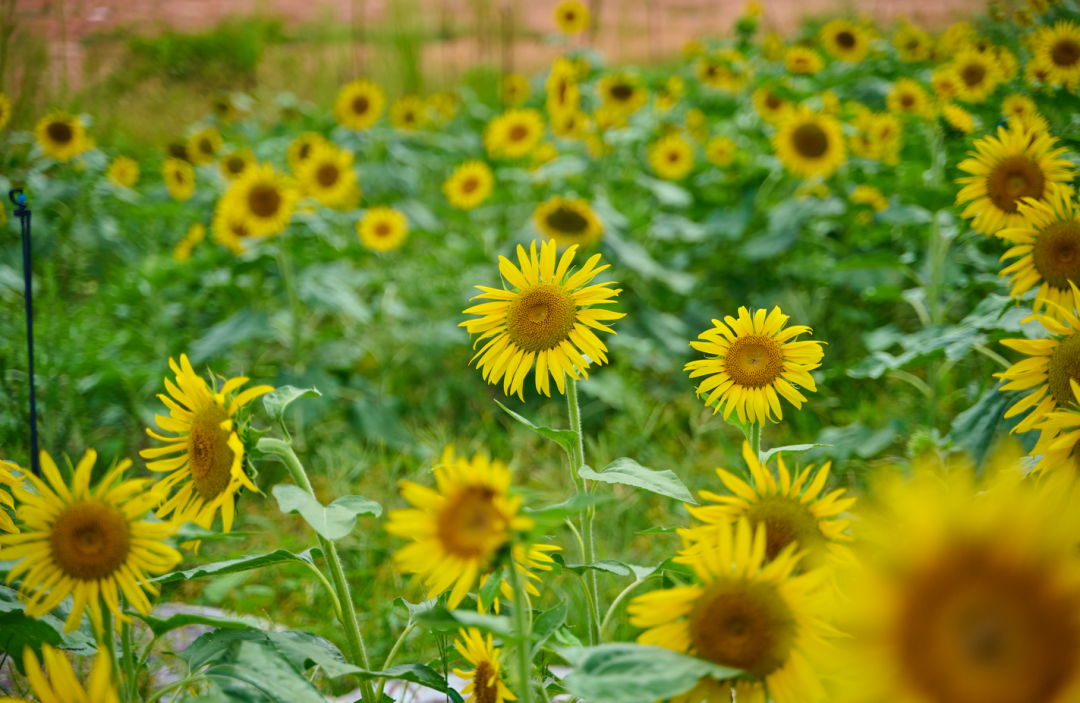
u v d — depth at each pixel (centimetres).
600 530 303
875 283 436
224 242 416
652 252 563
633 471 156
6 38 588
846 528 123
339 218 530
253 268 421
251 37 859
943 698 70
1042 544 69
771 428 382
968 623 70
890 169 485
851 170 507
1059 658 67
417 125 717
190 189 570
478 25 884
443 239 602
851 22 671
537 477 346
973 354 351
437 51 891
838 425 376
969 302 391
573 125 579
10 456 295
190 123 806
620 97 566
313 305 414
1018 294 203
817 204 477
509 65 893
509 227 590
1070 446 136
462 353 471
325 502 335
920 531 72
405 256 582
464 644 161
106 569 131
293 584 265
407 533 108
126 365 381
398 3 853
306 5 892
